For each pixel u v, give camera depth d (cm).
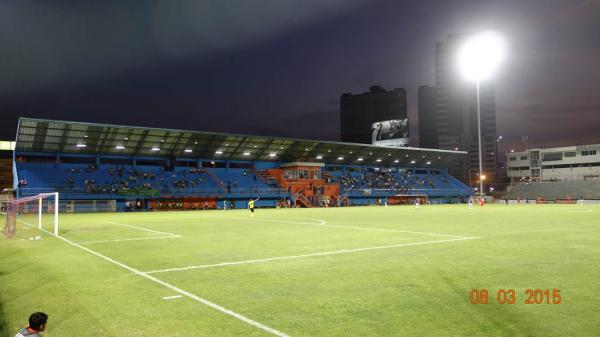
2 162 10419
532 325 667
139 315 757
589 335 622
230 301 840
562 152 12231
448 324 678
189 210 6762
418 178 10412
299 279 1036
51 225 3094
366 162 9831
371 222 3069
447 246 1606
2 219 4306
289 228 2611
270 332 658
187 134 6819
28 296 905
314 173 8531
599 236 1928
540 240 1780
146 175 7244
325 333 648
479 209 5572
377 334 639
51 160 6912
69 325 710
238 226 2844
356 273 1096
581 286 917
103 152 6994
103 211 6288
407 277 1034
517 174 13162
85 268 1228
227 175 8062
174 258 1397
